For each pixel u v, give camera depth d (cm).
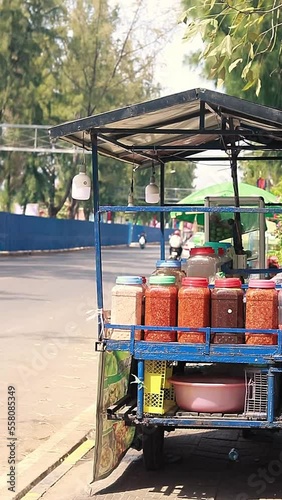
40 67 4103
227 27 945
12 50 4028
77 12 4328
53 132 514
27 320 1359
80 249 5459
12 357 998
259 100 1243
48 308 1541
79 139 564
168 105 496
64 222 5044
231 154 737
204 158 745
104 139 565
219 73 687
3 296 1764
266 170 1811
